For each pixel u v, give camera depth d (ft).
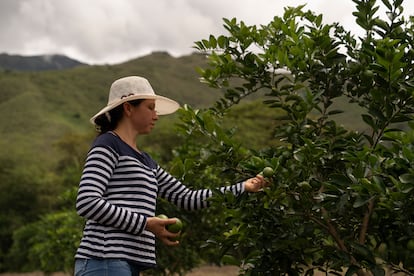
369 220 11.36
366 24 12.39
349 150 10.64
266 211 11.43
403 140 10.39
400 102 11.25
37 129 314.55
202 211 22.40
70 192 37.24
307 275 12.12
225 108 13.07
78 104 385.91
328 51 12.00
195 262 24.41
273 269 11.93
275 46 12.07
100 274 8.96
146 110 10.04
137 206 9.35
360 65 11.71
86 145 186.29
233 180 12.00
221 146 11.76
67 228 35.65
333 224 11.68
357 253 10.88
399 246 11.46
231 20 12.82
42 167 161.58
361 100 12.15
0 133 305.53
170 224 9.32
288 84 12.24
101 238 9.11
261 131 108.06
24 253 82.17
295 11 12.90
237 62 12.75
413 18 12.23
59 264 38.24
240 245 12.00
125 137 9.97
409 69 11.80
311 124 12.14
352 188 9.75
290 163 11.07
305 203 10.96
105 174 9.20
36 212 115.14
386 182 10.68
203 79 12.89
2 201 114.01
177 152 20.88
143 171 9.60
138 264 9.22
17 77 409.90
